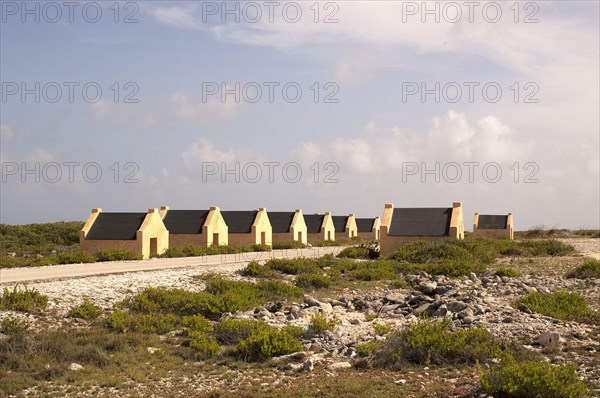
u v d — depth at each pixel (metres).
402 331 13.75
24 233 60.53
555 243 41.91
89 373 11.92
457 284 23.17
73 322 16.31
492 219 65.56
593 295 20.84
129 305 18.81
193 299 18.91
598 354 12.32
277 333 13.80
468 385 10.66
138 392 10.91
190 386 11.30
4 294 17.83
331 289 24.23
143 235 41.44
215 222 49.94
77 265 30.11
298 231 59.47
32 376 11.60
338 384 10.90
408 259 35.12
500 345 12.77
